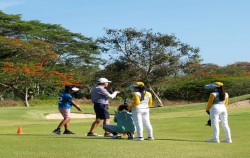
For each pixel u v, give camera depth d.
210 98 11.94
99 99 12.79
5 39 51.59
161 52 42.94
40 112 33.78
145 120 12.07
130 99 44.19
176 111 32.66
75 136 12.78
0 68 50.06
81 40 65.06
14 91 51.69
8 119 27.89
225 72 64.38
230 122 19.19
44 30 64.00
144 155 9.23
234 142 11.89
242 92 48.22
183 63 43.38
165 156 9.16
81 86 51.62
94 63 64.31
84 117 31.64
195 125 18.16
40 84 51.53
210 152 9.79
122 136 13.12
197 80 52.22
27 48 51.94
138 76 43.84
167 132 15.51
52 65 55.62
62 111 13.80
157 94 47.69
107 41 43.34
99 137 12.55
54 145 10.37
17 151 9.44
